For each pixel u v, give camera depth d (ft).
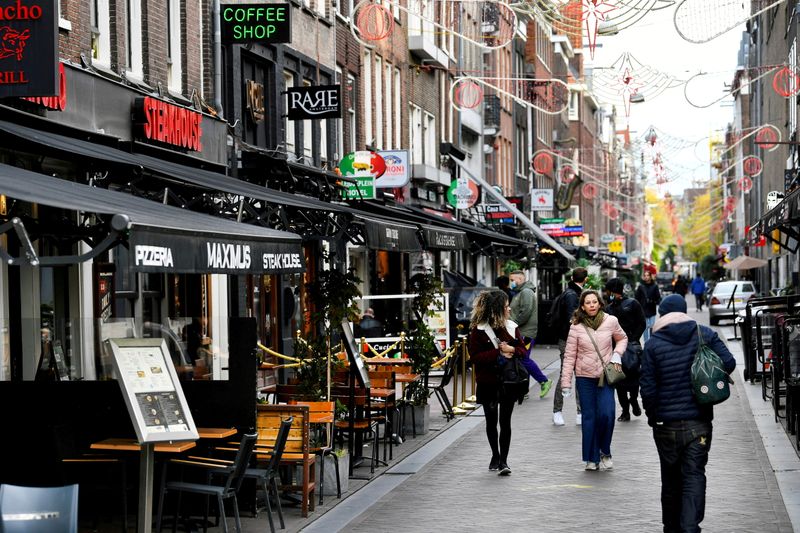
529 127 274.16
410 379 67.26
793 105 173.27
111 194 42.27
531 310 85.66
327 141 123.95
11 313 61.36
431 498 49.80
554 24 56.70
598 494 49.55
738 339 159.02
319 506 49.11
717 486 50.55
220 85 90.79
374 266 138.62
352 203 98.94
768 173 242.17
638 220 508.12
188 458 43.32
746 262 240.94
